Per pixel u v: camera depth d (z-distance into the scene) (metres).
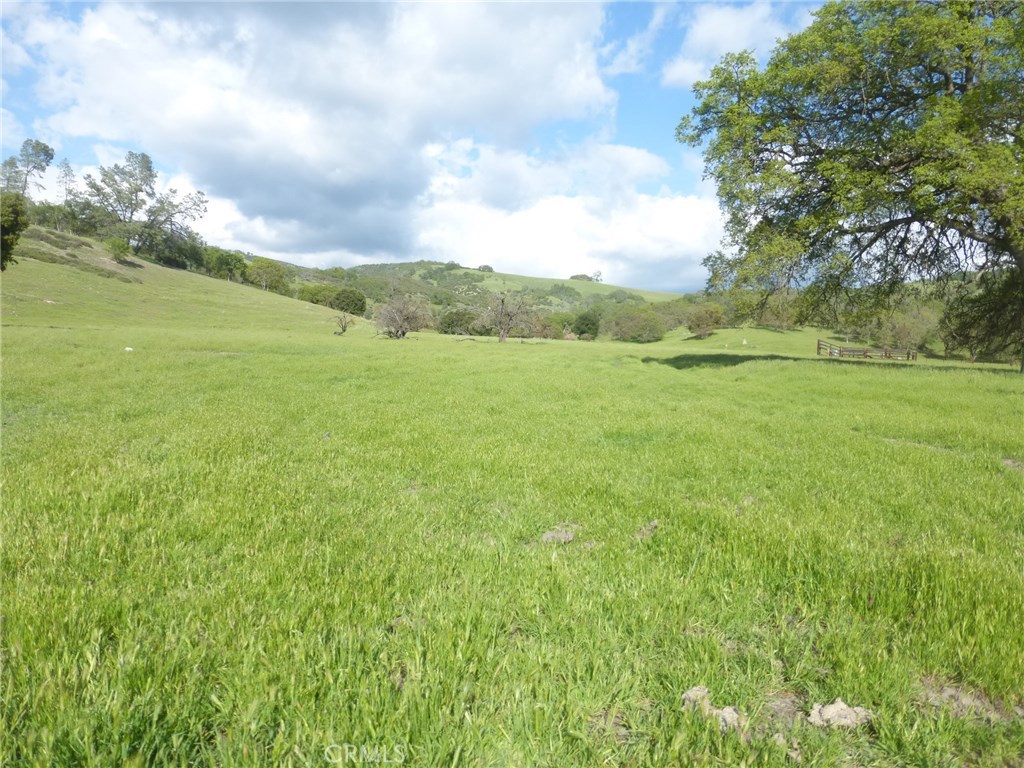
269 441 9.07
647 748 2.32
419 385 19.19
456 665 2.70
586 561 4.31
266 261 139.12
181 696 2.43
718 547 4.56
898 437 11.07
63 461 6.86
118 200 119.75
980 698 2.76
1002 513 5.84
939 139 20.03
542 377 22.05
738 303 28.50
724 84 26.92
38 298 63.56
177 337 42.34
